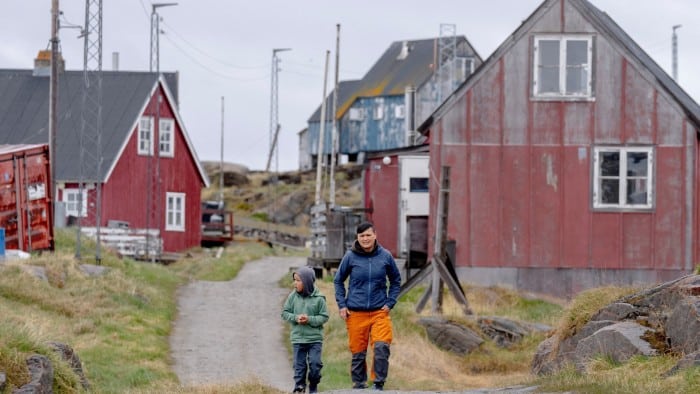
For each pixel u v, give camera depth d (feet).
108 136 229.04
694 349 64.59
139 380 91.56
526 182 144.66
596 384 61.11
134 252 204.54
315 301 68.85
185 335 122.01
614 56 144.56
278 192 354.74
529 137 144.97
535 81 144.87
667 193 143.95
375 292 67.56
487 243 144.15
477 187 144.87
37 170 151.74
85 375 83.82
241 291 155.33
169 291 151.43
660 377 61.57
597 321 77.46
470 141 144.97
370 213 165.89
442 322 114.52
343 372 98.43
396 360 102.37
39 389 62.49
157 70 237.86
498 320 117.19
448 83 353.72
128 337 112.57
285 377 100.73
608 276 143.95
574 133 144.87
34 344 69.26
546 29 144.56
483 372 106.11
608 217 144.15
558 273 144.15
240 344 118.01
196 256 219.61
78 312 120.06
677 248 143.64
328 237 157.69
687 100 156.25
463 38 357.61
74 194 225.76
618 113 144.46
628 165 144.66
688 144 143.74
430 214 144.87
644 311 74.79
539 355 87.61
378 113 371.76
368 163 173.27
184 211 246.88
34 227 150.30
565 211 144.46
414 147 165.07
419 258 146.82
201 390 70.74
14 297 118.11
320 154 270.87
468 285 141.49
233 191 368.07
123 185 230.07
